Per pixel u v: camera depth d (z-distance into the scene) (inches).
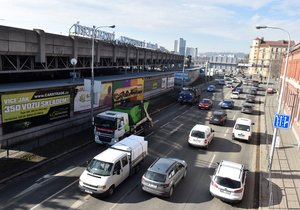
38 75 1376.7
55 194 668.1
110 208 623.5
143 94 1977.1
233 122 1584.6
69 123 1176.2
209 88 2970.0
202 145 1055.0
